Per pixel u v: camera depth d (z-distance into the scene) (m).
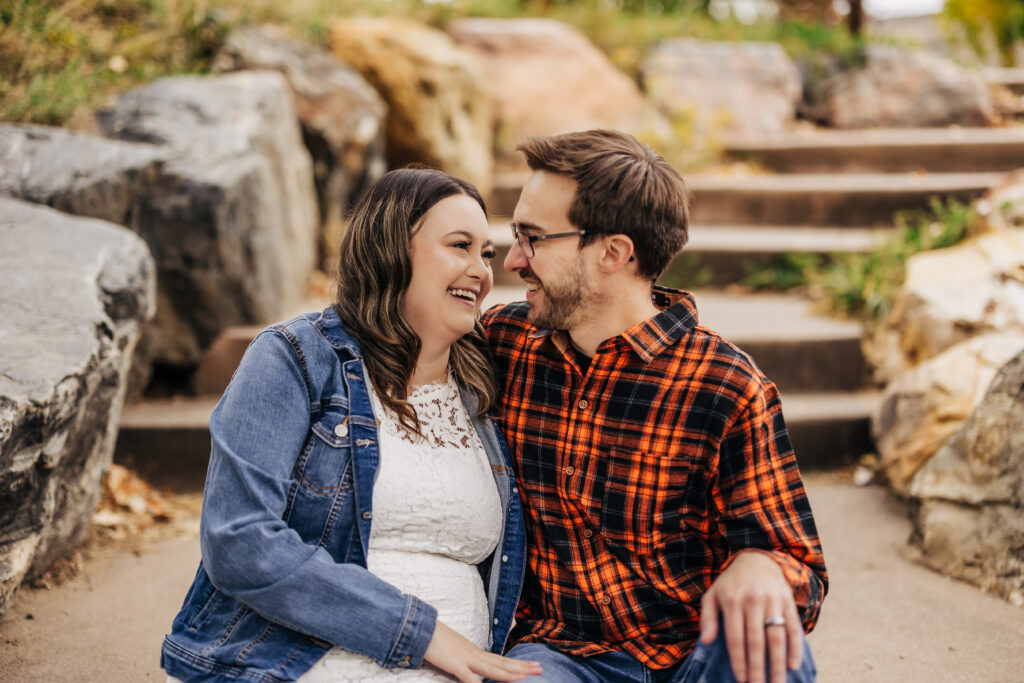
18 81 4.42
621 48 8.10
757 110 7.86
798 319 4.80
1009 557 2.73
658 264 1.75
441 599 1.69
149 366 4.02
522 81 7.17
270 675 1.54
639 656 1.73
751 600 1.48
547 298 1.75
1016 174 5.20
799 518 1.63
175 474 3.72
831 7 10.34
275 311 4.51
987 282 4.10
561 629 1.80
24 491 2.40
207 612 1.64
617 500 1.71
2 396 2.24
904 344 4.17
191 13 5.31
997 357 3.44
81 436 2.77
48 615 2.63
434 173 1.81
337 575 1.54
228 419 1.61
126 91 4.66
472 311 1.78
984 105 8.11
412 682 1.58
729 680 1.52
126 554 3.08
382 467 1.67
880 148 7.08
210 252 4.01
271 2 5.88
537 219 1.73
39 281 2.88
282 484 1.59
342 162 5.41
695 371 1.69
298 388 1.66
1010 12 9.36
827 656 2.46
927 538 3.01
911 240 5.05
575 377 1.79
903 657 2.44
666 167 1.75
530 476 1.82
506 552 1.81
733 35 8.73
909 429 3.57
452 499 1.71
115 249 3.23
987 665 2.37
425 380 1.82
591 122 7.25
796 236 5.98
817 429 4.01
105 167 3.77
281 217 4.66
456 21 7.35
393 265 1.73
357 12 6.58
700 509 1.71
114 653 2.46
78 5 4.91
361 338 1.76
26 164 3.74
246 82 4.75
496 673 1.61
